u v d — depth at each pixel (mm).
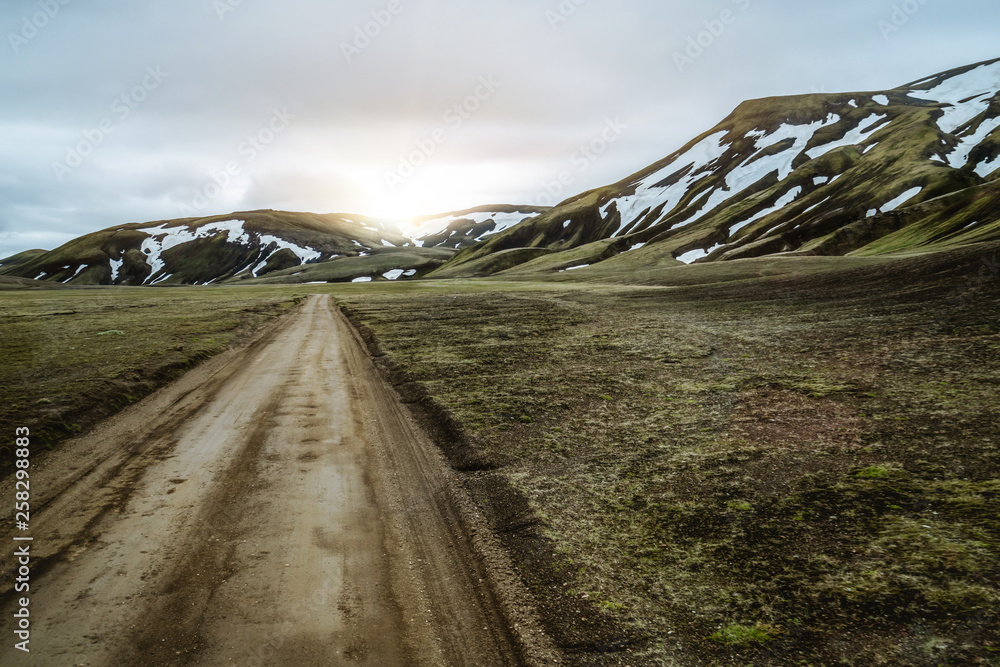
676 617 4844
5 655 4281
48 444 9781
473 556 5996
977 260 31891
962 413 9625
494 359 18750
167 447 9828
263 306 53000
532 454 9172
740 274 63250
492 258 185875
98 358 18531
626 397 13008
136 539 6266
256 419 11859
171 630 4617
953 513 6207
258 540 6270
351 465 8883
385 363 19109
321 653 4367
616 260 137375
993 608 4570
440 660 4352
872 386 12109
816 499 6875
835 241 95000
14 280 180750
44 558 5828
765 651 4352
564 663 4320
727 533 6227
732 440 9422
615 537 6316
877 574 5211
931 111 170500
